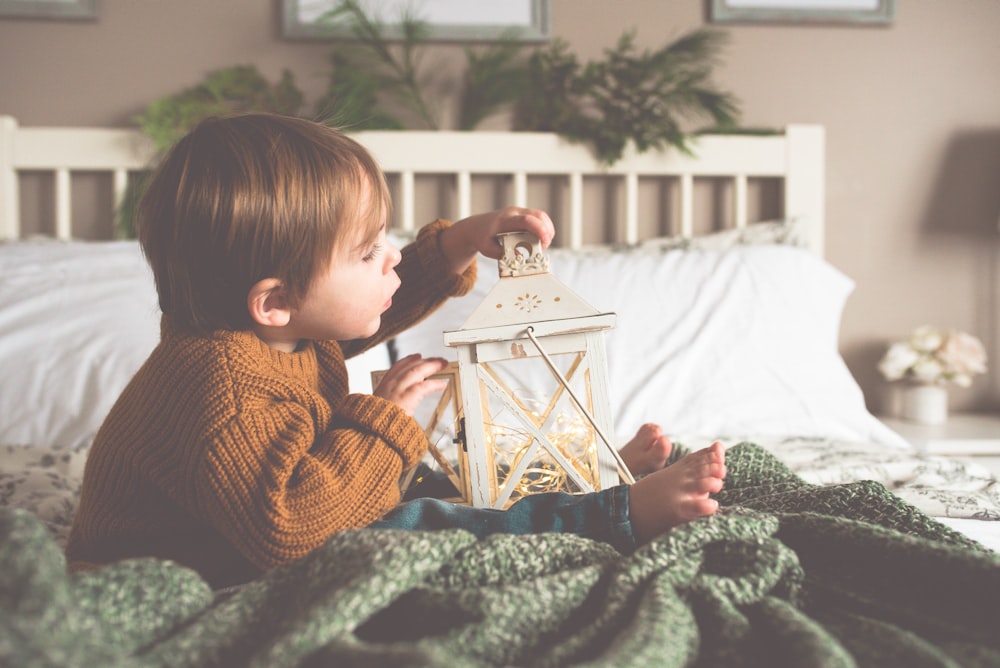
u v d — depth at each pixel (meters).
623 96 2.09
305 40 2.11
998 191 2.23
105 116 2.08
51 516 1.13
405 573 0.56
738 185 2.11
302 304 0.87
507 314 0.87
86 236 2.07
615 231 2.18
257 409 0.81
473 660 0.52
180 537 0.87
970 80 2.23
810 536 0.69
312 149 0.85
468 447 0.88
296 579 0.60
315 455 0.81
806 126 2.11
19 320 1.56
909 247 2.24
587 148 2.06
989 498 1.06
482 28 2.13
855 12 2.19
